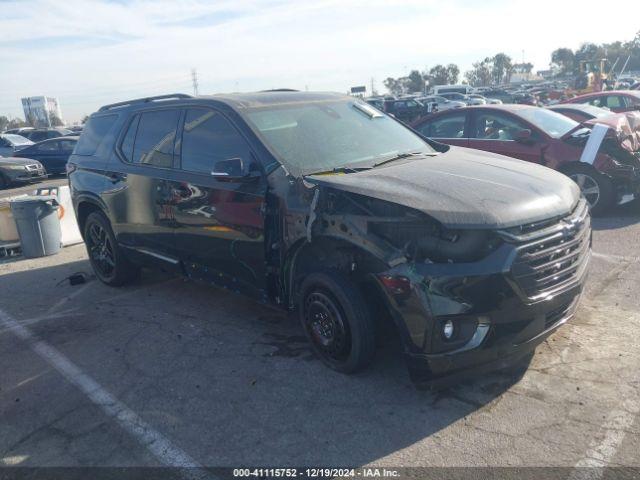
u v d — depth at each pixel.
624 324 4.40
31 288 6.54
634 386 3.56
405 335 3.39
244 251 4.38
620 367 3.79
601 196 7.65
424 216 3.26
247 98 4.87
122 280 6.20
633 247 6.36
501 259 3.19
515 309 3.26
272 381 3.97
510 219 3.26
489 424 3.30
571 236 3.56
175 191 4.88
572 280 3.58
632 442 3.06
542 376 3.75
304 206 3.86
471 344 3.25
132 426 3.57
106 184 5.77
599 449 3.02
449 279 3.20
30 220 7.74
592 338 4.20
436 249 3.27
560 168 7.82
